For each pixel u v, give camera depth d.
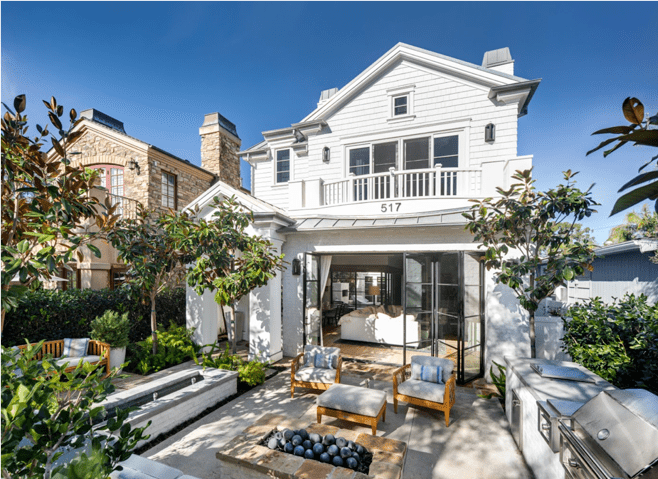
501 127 10.38
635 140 1.58
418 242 8.94
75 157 13.73
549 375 4.68
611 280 10.61
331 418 6.06
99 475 1.90
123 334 7.97
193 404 6.01
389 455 4.01
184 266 9.73
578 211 6.04
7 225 3.54
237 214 8.39
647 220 13.92
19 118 3.25
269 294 9.26
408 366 6.80
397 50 11.52
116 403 5.18
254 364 7.74
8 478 2.05
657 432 2.41
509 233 6.87
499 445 5.18
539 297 6.52
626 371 4.80
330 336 12.93
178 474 3.48
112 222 4.77
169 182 14.18
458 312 7.75
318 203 11.02
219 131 16.30
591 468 2.71
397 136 11.65
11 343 7.28
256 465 3.80
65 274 12.25
